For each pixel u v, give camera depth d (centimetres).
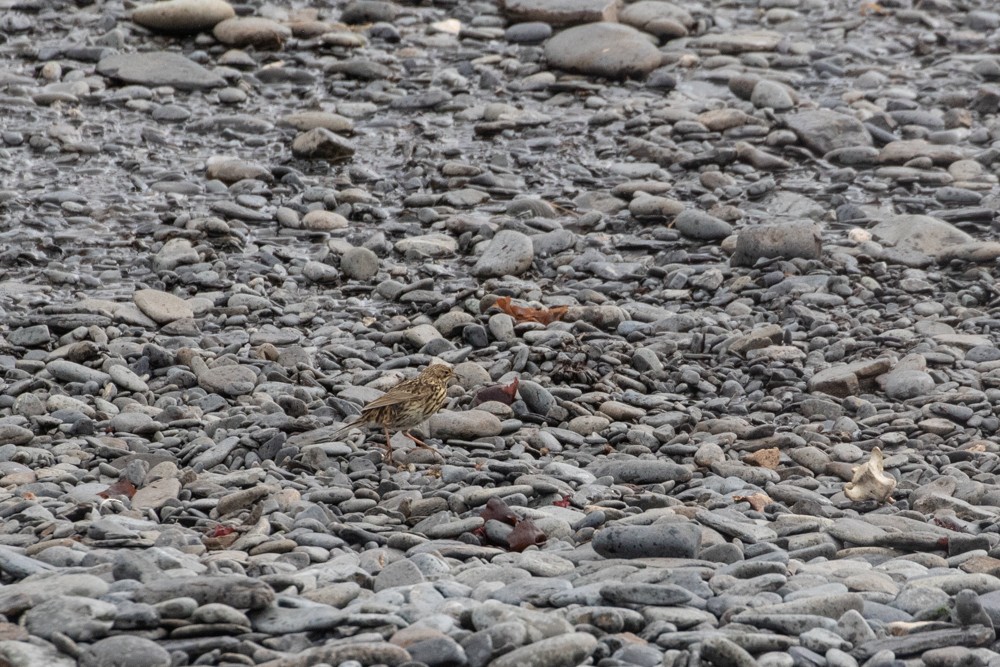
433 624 2430
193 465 3703
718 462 3759
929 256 5650
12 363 4569
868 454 3912
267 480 3553
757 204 6341
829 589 2667
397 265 5688
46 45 7862
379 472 3697
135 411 4181
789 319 5059
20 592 2480
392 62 7988
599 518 3177
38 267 5612
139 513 3253
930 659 2394
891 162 6762
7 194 6184
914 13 8919
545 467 3675
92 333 4806
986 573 2816
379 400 3656
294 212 6134
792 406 4300
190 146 6894
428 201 6319
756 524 3175
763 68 7981
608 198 6412
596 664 2394
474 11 8812
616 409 4194
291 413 4144
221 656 2316
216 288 5428
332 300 5331
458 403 4244
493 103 7469
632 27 8406
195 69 7562
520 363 4550
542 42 8325
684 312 5219
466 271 5641
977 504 3509
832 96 7569
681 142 6988
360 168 6656
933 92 7675
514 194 6469
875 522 3275
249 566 2784
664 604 2588
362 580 2747
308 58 7919
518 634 2362
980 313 5106
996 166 6700
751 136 7050
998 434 4100
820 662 2384
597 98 7544
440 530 3145
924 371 4472
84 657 2266
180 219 6016
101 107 7244
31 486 3431
